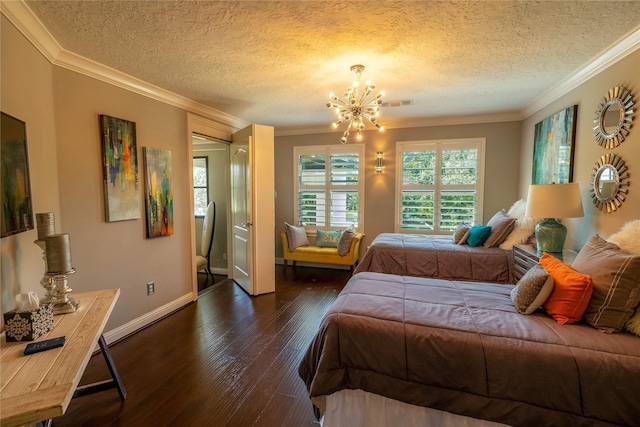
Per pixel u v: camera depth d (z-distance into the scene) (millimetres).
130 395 2043
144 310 3068
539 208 2662
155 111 3180
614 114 2422
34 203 1953
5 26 1647
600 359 1313
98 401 1980
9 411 939
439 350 1488
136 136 2945
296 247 5207
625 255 1593
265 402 1979
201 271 5320
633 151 2219
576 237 2990
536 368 1351
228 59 2494
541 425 1324
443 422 1511
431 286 2188
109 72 2625
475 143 4656
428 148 4859
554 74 2904
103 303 1786
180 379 2215
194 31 2043
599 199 2600
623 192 2320
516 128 4484
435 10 1830
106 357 1960
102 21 1896
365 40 2207
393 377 1549
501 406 1372
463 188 4758
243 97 3518
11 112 1700
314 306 3609
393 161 5031
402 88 3307
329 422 1667
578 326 1556
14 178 1597
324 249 5090
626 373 1265
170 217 3365
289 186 5598
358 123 3123
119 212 2752
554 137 3387
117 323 2781
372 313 1722
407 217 5008
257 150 3898
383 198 5113
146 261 3088
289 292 4121
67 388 1051
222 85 3107
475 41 2232
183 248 3609
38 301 1464
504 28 2049
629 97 2254
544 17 1912
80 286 2473
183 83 3031
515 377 1367
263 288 4043
